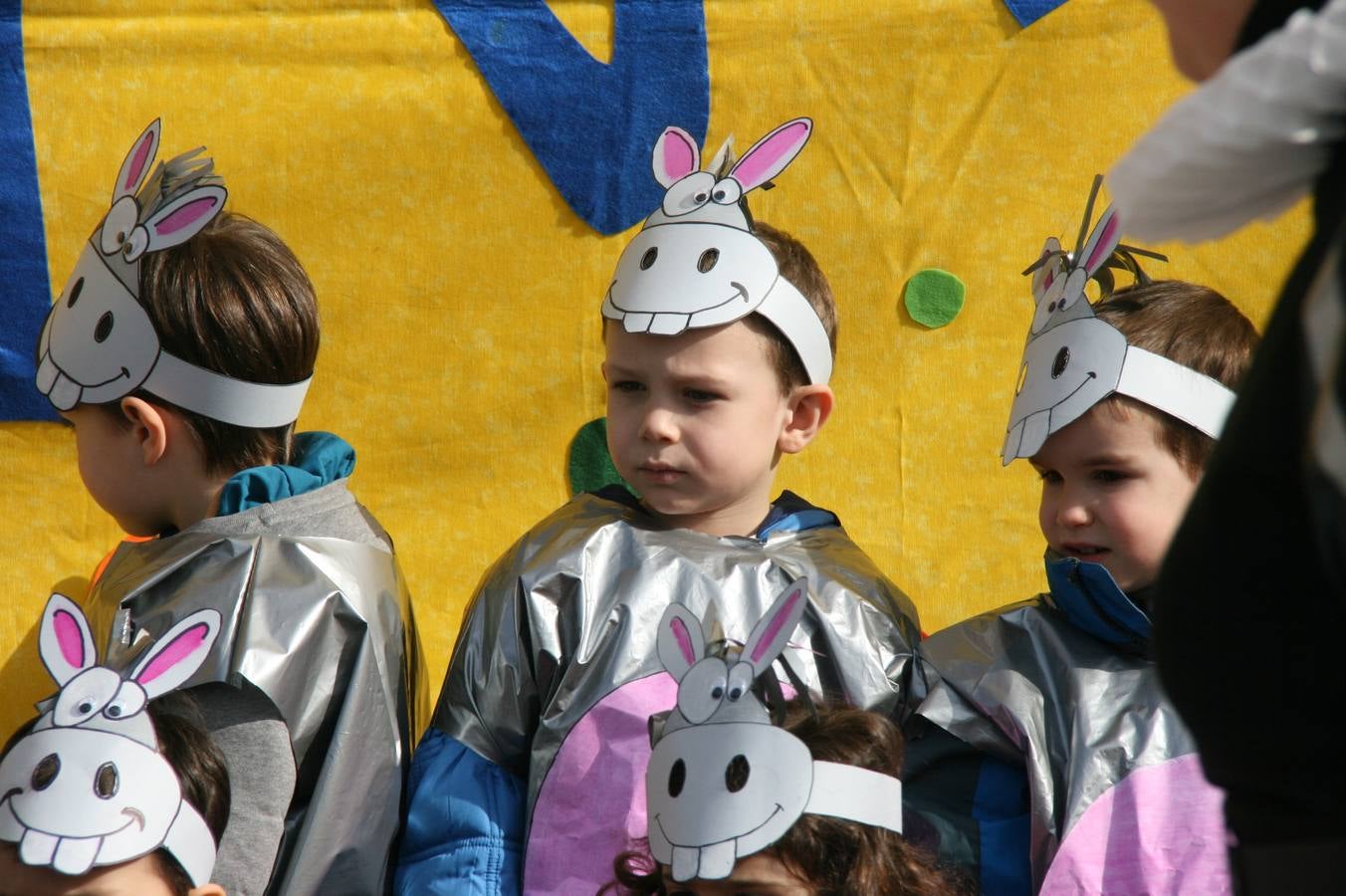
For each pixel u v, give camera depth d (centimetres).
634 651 566
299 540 582
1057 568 563
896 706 585
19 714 718
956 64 727
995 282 730
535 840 549
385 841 562
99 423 599
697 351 589
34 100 720
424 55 730
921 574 731
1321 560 229
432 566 735
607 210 731
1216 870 511
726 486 598
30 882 459
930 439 732
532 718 576
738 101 727
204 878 485
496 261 735
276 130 727
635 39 727
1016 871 543
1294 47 222
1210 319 586
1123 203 261
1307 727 237
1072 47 723
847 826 452
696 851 444
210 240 611
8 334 721
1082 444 572
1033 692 566
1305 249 235
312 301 632
